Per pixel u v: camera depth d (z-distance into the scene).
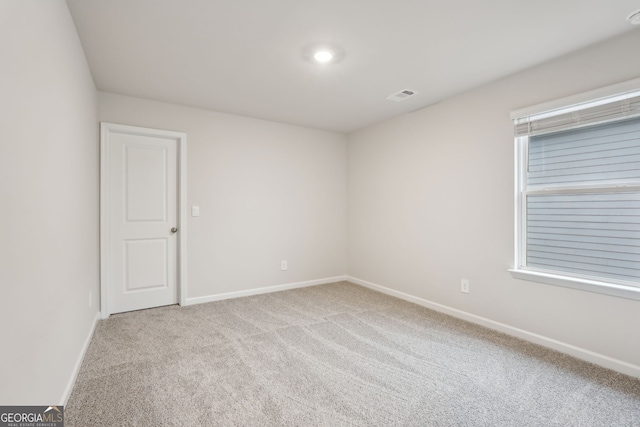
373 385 1.88
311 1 1.69
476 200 2.88
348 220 4.56
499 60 2.35
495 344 2.43
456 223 3.05
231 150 3.65
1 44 0.91
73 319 1.85
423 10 1.76
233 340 2.49
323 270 4.42
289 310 3.23
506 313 2.65
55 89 1.47
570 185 2.33
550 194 2.43
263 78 2.67
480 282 2.84
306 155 4.23
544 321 2.40
